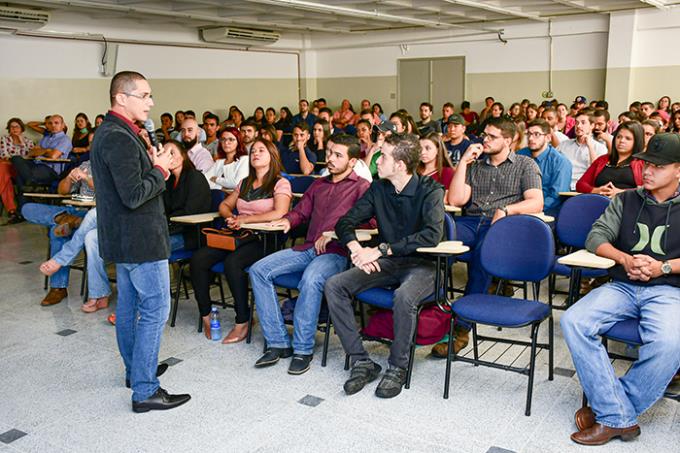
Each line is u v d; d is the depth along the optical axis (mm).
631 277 2494
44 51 9422
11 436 2502
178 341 3502
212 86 11930
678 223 2484
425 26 11602
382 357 3211
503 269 2893
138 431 2529
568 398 2721
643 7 9688
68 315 3998
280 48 13023
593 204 3416
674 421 2508
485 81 11742
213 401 2773
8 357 3311
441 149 3990
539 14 10516
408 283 2824
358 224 3168
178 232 3791
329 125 9508
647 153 2510
